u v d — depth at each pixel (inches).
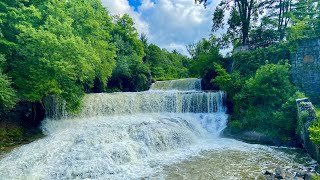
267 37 1199.6
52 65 604.7
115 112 842.8
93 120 743.1
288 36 994.7
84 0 988.6
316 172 424.2
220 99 859.4
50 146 528.7
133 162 496.7
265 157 520.7
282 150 571.2
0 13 599.8
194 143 645.9
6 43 601.9
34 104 708.7
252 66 885.2
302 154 538.0
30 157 479.5
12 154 502.3
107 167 456.8
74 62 655.1
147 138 575.8
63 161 466.0
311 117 548.1
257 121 684.1
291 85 725.3
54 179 416.5
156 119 712.4
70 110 703.7
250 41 1227.2
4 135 594.2
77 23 816.3
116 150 503.5
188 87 1201.4
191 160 509.7
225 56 1107.9
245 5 1200.2
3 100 544.1
